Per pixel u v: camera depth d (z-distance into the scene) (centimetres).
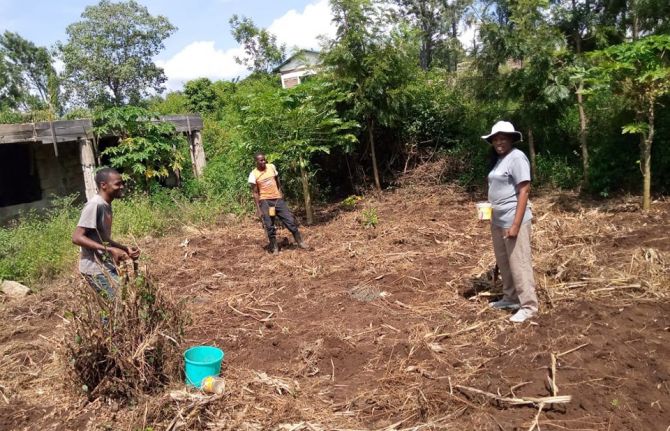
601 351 380
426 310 521
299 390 381
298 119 974
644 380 345
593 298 488
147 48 3366
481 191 1109
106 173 414
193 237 934
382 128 1250
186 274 722
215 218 1065
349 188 1313
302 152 987
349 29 1086
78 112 1515
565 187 1036
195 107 2739
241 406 359
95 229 404
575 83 959
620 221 765
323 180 1296
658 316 436
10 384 422
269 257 780
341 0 1067
